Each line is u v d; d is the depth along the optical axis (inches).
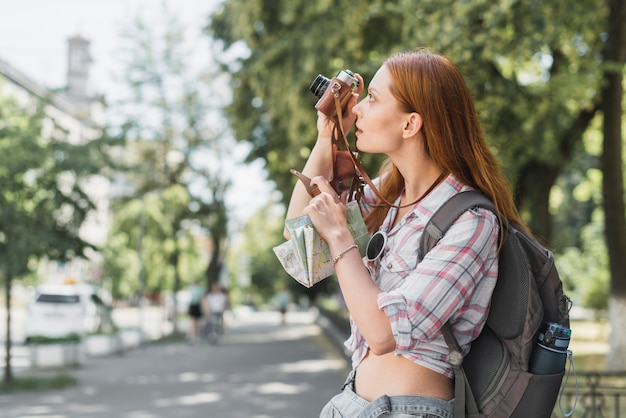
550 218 705.6
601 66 542.6
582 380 496.4
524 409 73.2
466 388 74.1
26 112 567.8
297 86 644.7
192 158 1309.1
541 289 75.7
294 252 78.7
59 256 581.6
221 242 1469.0
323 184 82.6
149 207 1302.9
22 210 561.9
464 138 78.3
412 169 80.6
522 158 666.8
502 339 74.0
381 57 563.5
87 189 612.7
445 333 73.6
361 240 80.0
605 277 1202.6
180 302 2154.3
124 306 3107.8
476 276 72.7
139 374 692.7
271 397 523.8
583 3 514.0
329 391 554.9
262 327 1704.0
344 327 819.4
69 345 738.8
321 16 655.1
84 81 2445.9
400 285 76.3
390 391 75.8
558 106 604.1
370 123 79.7
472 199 75.7
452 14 515.5
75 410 469.1
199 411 459.8
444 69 78.7
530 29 506.6
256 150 836.0
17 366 769.6
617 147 580.7
